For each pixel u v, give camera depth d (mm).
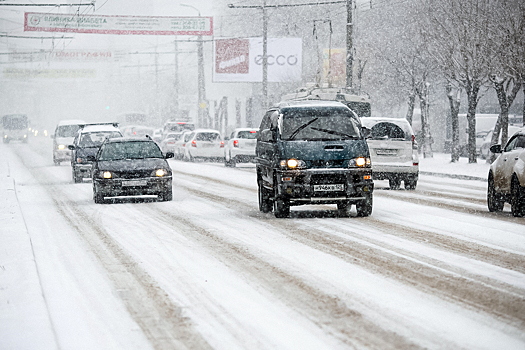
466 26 58156
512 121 91750
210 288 14930
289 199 26125
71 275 16656
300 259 18062
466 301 13523
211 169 65875
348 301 13602
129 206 32875
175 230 24062
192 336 11508
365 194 26469
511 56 53312
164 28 107625
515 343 10914
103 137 51562
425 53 75062
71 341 11398
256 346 10898
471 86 63781
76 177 48844
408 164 41344
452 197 36156
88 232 24031
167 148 95938
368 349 10641
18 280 15586
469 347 10719
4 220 26250
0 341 11203
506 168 27859
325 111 28000
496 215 27750
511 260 17672
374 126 42219
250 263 17641
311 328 11812
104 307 13547
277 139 27047
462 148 89750
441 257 18125
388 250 19234
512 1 54438
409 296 13945
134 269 17203
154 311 13164
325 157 26188
